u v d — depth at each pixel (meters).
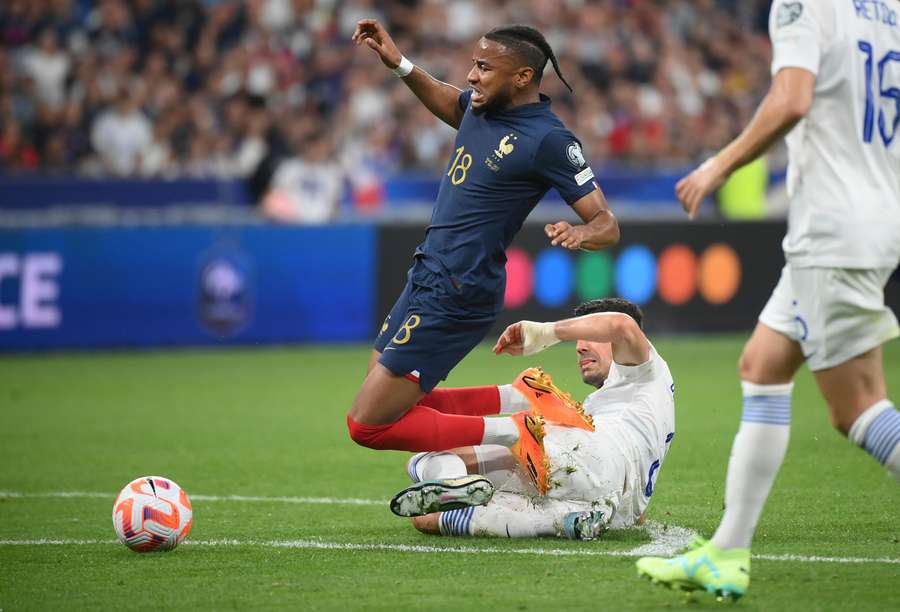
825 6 14.91
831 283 14.88
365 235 52.38
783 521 20.84
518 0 69.81
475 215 19.00
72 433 32.38
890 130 15.40
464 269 18.97
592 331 19.00
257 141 57.69
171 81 59.75
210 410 36.25
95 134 57.44
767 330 15.35
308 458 28.73
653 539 19.19
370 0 67.00
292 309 51.75
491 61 18.80
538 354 49.50
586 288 52.69
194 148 58.22
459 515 19.42
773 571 17.02
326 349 50.69
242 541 19.67
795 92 14.38
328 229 51.97
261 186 55.84
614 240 18.61
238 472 27.03
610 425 19.48
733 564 15.16
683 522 20.78
